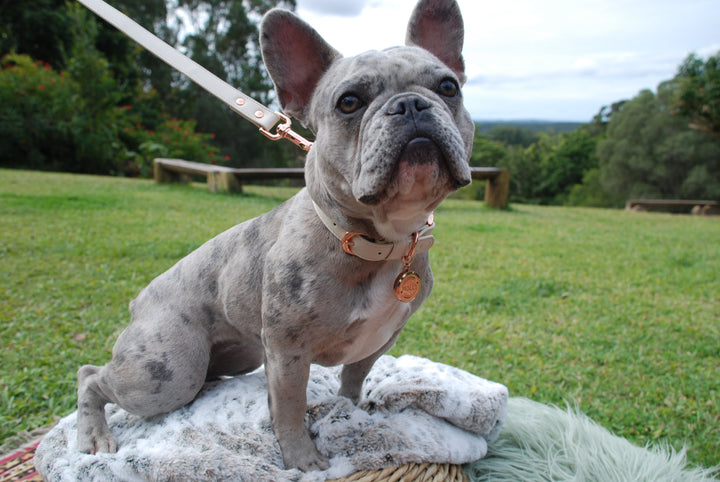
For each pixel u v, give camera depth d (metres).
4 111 4.11
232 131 8.06
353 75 0.42
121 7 7.33
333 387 0.70
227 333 0.62
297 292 0.49
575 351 1.09
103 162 4.31
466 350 1.08
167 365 0.57
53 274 1.39
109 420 0.65
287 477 0.51
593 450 0.62
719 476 0.70
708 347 1.12
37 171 3.96
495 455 0.64
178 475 0.52
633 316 1.30
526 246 2.02
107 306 1.21
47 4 5.85
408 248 0.48
